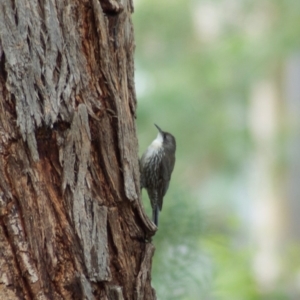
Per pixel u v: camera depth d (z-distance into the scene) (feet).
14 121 20.30
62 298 20.58
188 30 78.89
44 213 20.52
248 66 74.90
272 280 69.51
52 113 20.70
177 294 38.29
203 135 75.82
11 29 20.36
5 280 19.99
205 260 42.34
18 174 20.26
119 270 22.02
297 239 84.79
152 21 77.92
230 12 79.77
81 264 20.92
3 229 20.07
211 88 76.02
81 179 21.15
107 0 22.43
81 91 21.47
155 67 76.89
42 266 20.39
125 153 22.33
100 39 21.94
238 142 80.43
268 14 77.97
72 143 20.98
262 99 84.12
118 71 22.66
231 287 59.06
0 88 20.25
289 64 83.41
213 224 49.90
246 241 78.64
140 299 22.33
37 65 20.62
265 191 85.20
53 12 20.99
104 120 21.94
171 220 39.75
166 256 38.99
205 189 80.79
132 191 22.34
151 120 69.36
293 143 84.84
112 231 21.89
